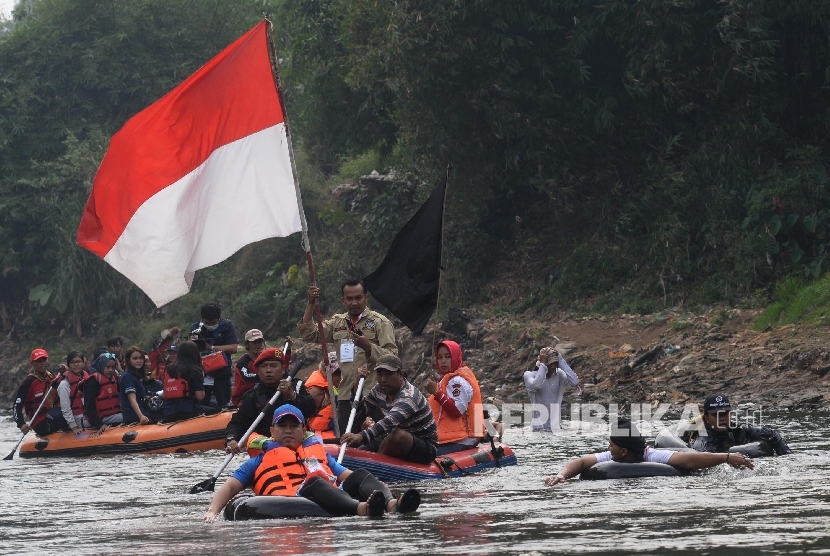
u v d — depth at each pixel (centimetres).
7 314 7431
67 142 7156
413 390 1953
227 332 3186
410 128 4941
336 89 5578
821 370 3306
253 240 2020
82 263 6888
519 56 4722
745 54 4281
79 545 1243
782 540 1062
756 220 4322
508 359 4375
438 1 4575
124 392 3023
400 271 2198
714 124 4625
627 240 4794
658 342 4000
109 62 7469
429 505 1484
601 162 4944
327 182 6806
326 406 2241
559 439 2645
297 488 1468
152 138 1998
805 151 4359
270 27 2053
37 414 3036
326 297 5862
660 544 1065
